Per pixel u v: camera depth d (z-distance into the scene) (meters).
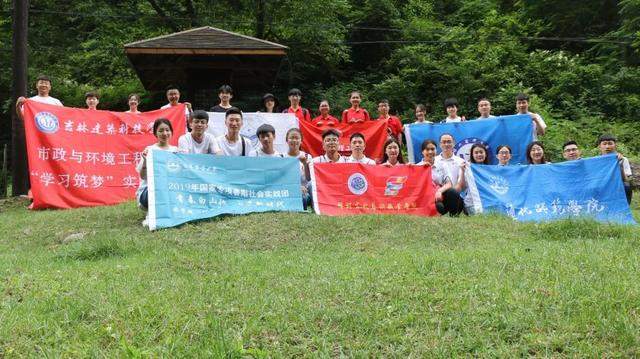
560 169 10.59
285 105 24.44
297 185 10.16
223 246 8.14
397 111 24.23
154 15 24.27
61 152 11.70
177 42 16.98
